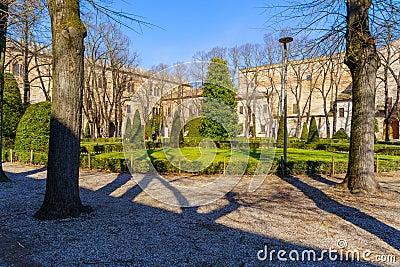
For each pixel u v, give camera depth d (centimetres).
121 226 497
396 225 519
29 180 938
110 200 694
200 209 627
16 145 1440
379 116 3297
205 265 355
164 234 462
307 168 1107
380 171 1191
